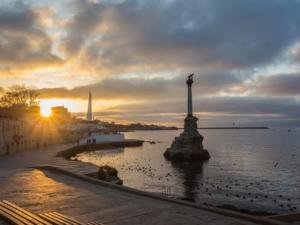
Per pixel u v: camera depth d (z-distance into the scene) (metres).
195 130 78.56
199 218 10.74
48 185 16.84
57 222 10.09
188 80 81.56
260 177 50.41
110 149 108.44
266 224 10.07
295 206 31.52
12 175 20.22
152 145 135.38
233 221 10.37
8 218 10.34
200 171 57.72
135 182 44.75
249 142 165.25
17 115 98.50
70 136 109.94
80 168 34.56
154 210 11.77
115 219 10.76
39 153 59.91
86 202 13.11
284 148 119.25
